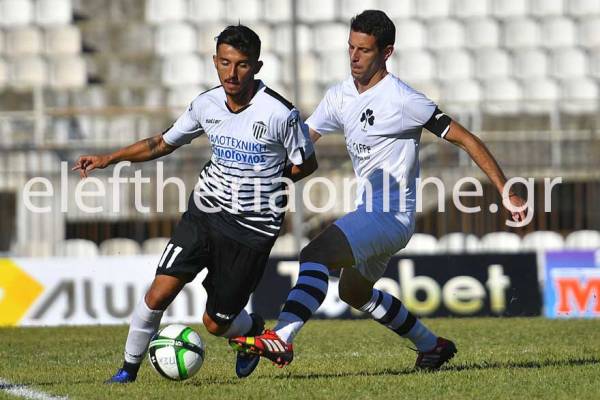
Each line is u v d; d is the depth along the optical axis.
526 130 59.97
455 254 41.28
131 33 71.44
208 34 71.50
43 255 51.97
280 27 71.50
